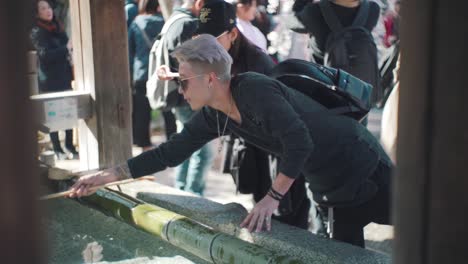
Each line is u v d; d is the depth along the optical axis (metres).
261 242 2.31
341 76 2.26
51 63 4.43
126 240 2.71
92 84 3.28
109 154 3.35
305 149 1.96
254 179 2.66
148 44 4.62
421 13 0.60
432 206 0.64
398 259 0.69
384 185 2.20
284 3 3.98
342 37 3.14
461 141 0.60
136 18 4.64
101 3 3.20
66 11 4.43
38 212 0.56
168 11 3.77
